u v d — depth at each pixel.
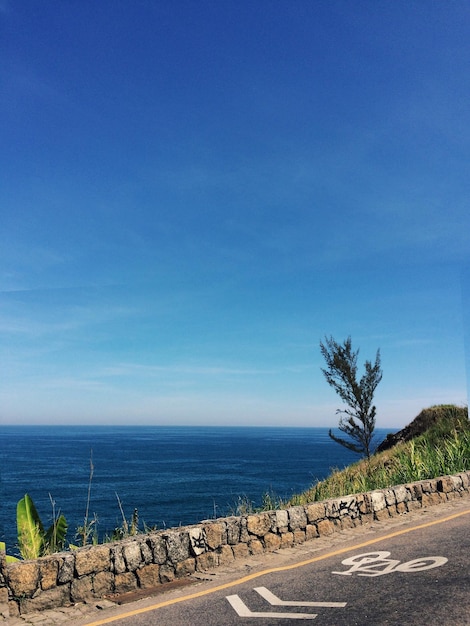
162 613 5.16
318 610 4.92
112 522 39.34
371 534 8.15
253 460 133.12
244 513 8.94
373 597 5.15
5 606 5.12
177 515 46.25
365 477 14.18
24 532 7.38
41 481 80.12
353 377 21.50
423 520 8.88
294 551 7.43
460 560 6.20
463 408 22.91
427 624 4.34
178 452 172.88
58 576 5.52
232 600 5.41
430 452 14.45
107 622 4.97
